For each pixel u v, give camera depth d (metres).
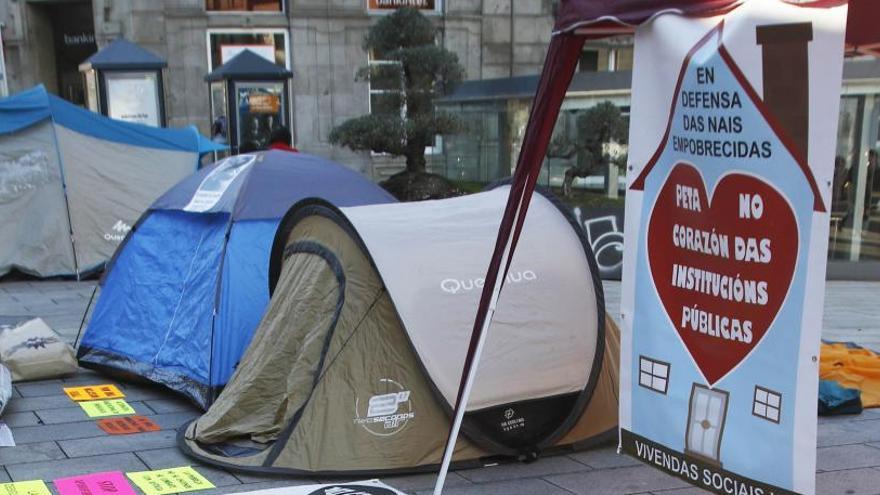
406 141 12.52
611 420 4.80
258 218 5.65
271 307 4.94
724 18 2.99
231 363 5.32
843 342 7.28
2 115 9.59
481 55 17.31
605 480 4.25
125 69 12.95
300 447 4.25
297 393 4.44
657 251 3.33
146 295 6.08
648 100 3.29
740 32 2.92
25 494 3.95
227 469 4.26
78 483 4.09
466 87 14.34
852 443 4.89
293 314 4.71
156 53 15.80
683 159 3.18
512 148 13.09
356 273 4.52
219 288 5.41
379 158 17.05
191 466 4.36
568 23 3.33
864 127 11.07
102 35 15.70
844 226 11.41
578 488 4.14
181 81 16.03
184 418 5.22
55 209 9.84
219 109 14.82
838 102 2.69
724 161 3.02
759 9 2.86
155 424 5.09
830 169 2.72
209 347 5.32
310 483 4.10
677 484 4.20
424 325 4.30
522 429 4.49
